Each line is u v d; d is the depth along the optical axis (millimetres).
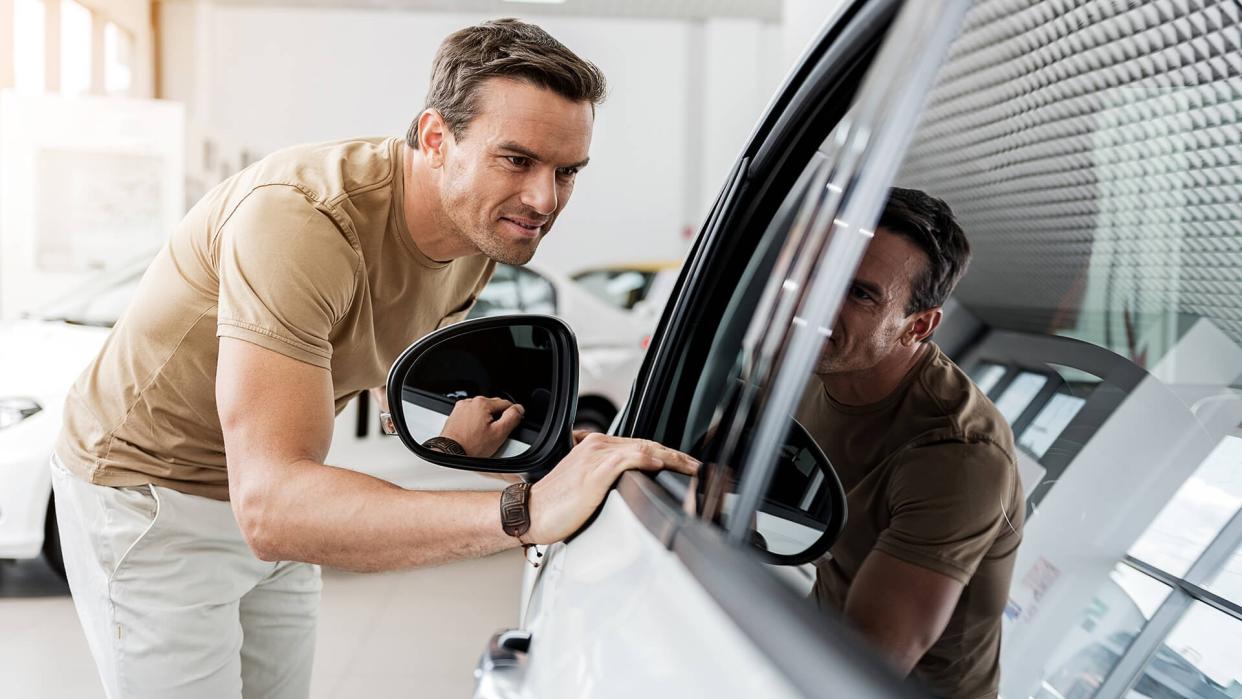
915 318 647
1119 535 600
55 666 2850
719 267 1056
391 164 1323
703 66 12734
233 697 1500
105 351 1451
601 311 5078
